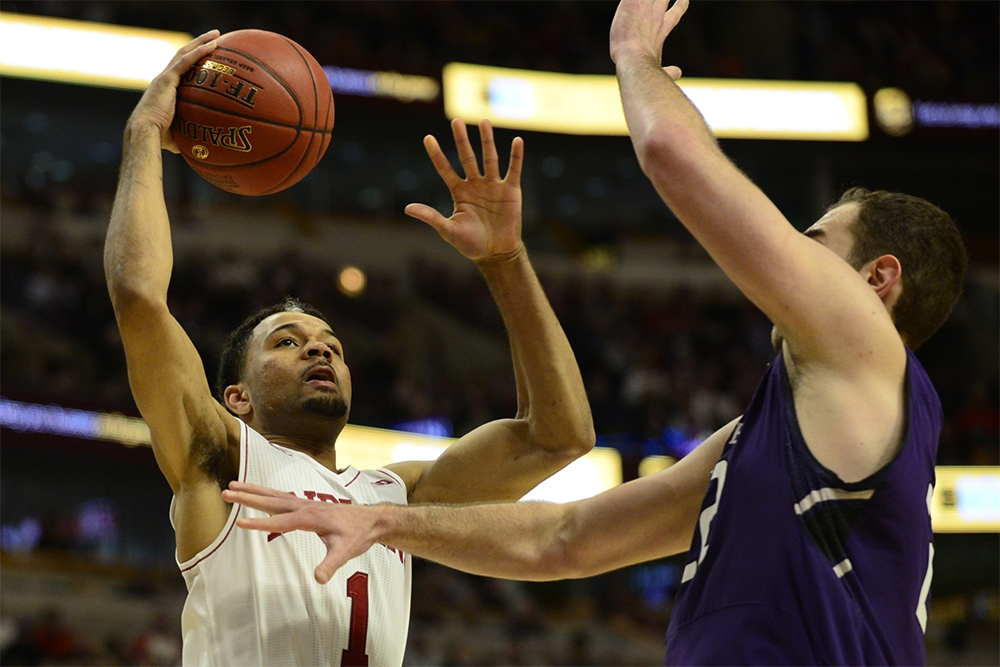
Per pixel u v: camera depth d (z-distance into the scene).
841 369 2.26
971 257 27.56
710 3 27.56
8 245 20.42
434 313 24.14
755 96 25.50
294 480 3.41
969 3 28.23
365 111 23.22
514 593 17.83
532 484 3.90
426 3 25.27
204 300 20.67
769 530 2.22
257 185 3.61
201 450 3.24
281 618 3.21
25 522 17.33
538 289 3.78
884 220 2.54
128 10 22.05
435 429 19.20
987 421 20.86
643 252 26.28
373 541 2.52
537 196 27.33
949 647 19.09
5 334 18.14
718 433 2.97
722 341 23.81
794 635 2.13
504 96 24.31
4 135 22.70
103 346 18.70
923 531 2.26
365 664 3.33
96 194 22.78
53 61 20.05
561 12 26.48
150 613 15.25
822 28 27.00
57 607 14.68
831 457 2.21
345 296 22.77
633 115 2.42
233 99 3.48
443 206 26.48
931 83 26.44
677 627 2.30
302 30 23.50
